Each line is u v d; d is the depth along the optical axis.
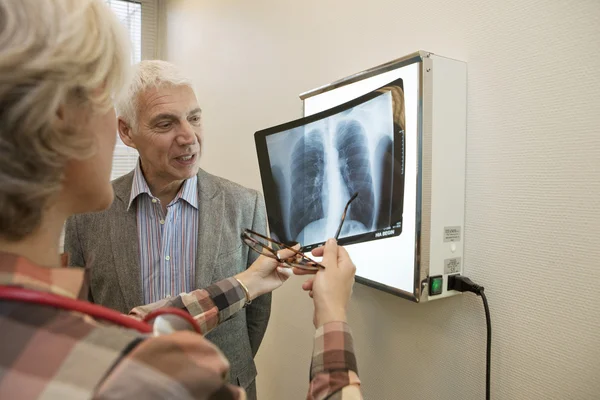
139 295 1.21
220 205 1.29
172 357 0.41
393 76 0.95
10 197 0.43
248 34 1.87
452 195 0.94
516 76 0.85
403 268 0.94
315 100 1.23
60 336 0.40
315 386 0.61
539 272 0.82
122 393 0.37
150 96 1.14
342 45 1.33
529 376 0.84
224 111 2.12
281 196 1.17
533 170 0.83
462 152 0.95
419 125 0.88
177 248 1.26
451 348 1.00
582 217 0.75
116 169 3.18
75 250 1.26
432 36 1.03
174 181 1.24
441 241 0.92
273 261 1.05
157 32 3.13
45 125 0.44
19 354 0.38
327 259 0.77
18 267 0.43
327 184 1.09
